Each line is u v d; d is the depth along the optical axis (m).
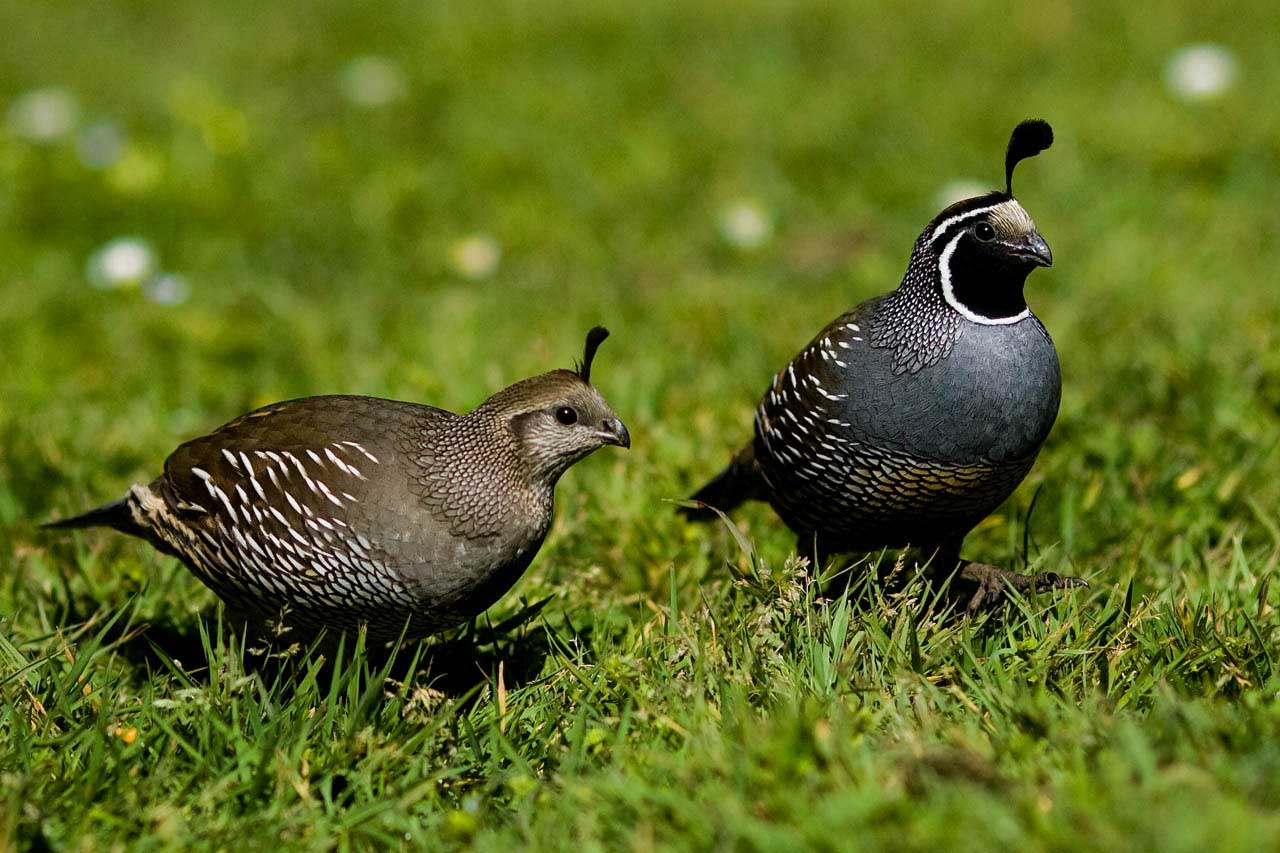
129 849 6.32
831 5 23.58
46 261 16.19
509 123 19.25
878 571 8.93
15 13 26.27
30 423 11.64
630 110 19.64
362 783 6.86
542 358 12.42
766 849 5.65
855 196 16.86
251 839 6.43
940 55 21.08
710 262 15.77
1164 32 21.23
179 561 9.07
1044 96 19.00
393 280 15.77
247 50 23.12
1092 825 5.47
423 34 23.12
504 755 7.20
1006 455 8.18
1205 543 9.24
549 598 8.45
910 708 6.87
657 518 9.72
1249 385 11.03
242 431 8.09
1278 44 20.52
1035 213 15.98
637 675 7.49
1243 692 6.93
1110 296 13.63
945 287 8.06
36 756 6.93
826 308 13.85
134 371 13.48
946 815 5.62
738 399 11.52
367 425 7.87
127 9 26.25
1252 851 5.21
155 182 17.31
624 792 6.23
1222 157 16.97
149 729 7.23
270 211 17.25
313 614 7.89
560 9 23.86
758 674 7.25
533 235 16.50
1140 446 10.34
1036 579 8.23
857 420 8.27
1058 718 6.69
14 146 18.09
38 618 8.75
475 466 7.70
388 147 18.86
